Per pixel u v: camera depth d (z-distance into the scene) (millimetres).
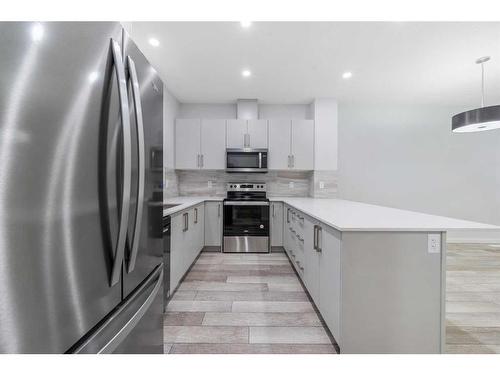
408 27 2275
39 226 612
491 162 4844
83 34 748
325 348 1697
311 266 2211
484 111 2506
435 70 3141
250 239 3988
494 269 3369
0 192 533
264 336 1839
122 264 993
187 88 3746
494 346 1756
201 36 2402
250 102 4223
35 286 604
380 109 4715
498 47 2609
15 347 567
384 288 1505
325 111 4172
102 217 832
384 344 1506
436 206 4785
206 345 1734
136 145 1075
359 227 1482
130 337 1084
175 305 2299
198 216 3580
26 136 580
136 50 1125
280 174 4555
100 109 819
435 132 4762
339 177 4703
